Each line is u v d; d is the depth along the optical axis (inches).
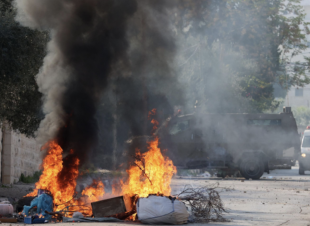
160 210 484.7
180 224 493.7
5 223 490.9
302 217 579.5
